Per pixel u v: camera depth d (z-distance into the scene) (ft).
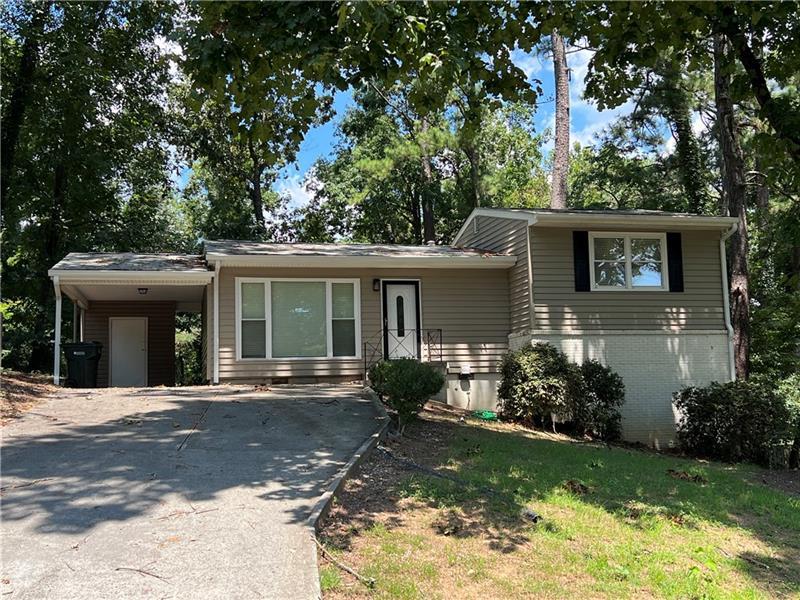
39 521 15.56
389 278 47.09
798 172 31.48
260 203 87.56
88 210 69.05
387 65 21.93
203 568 13.28
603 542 17.34
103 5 58.65
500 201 86.53
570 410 38.70
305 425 28.19
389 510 18.37
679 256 45.98
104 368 55.72
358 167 76.48
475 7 24.13
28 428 26.03
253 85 22.24
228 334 43.73
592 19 27.22
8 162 57.16
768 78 32.19
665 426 44.09
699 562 16.70
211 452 23.08
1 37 55.77
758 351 60.59
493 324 48.21
